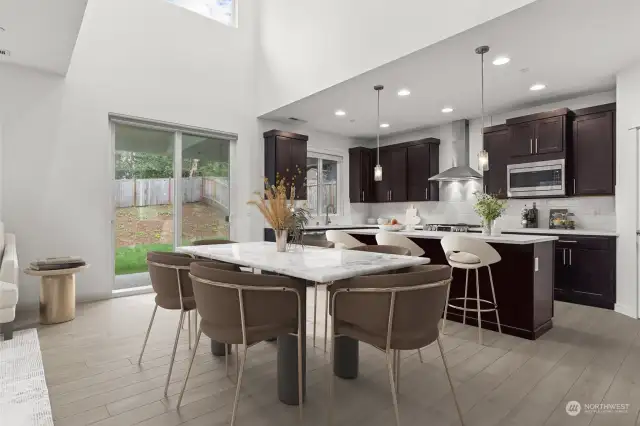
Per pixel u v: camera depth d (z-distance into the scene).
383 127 6.52
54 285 3.42
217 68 5.40
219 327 1.78
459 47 3.40
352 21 4.16
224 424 1.80
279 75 5.31
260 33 5.70
